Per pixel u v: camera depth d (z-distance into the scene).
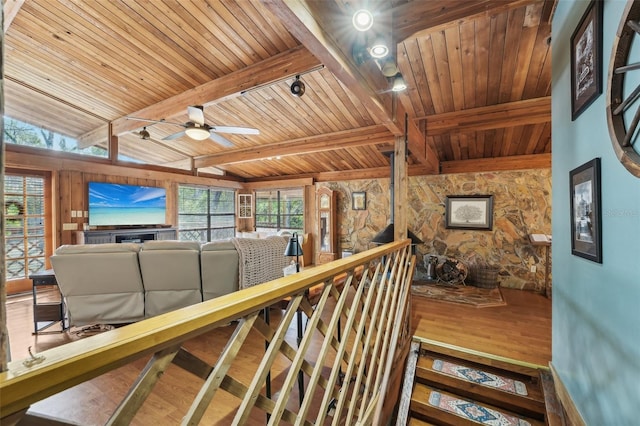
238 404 1.85
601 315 1.39
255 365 2.31
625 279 1.18
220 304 0.76
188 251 2.89
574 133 1.74
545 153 4.77
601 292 1.39
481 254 5.17
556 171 2.13
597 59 1.37
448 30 2.76
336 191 6.95
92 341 0.53
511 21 2.56
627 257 1.16
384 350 2.11
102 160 5.08
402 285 2.64
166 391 1.94
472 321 3.34
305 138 5.50
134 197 5.63
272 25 3.00
